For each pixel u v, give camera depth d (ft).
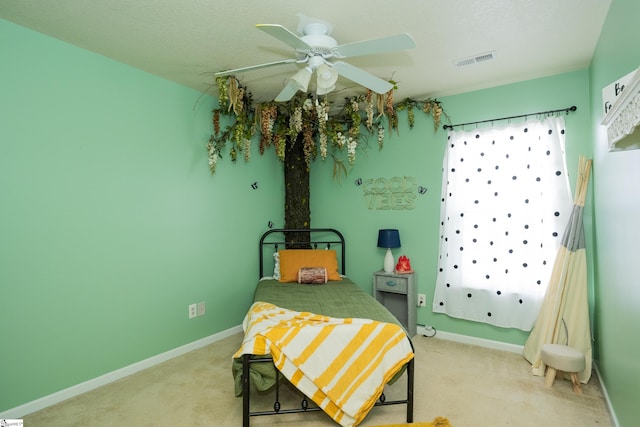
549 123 9.16
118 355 8.34
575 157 8.93
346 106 10.93
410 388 6.53
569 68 8.82
